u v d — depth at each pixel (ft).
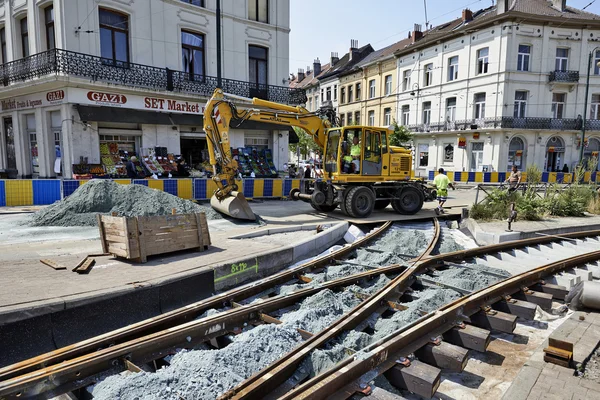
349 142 42.88
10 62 56.49
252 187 57.16
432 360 12.98
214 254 23.90
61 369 10.68
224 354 12.01
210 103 35.94
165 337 12.91
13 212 38.73
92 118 50.31
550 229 36.35
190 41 62.80
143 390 10.12
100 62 52.60
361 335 13.96
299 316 15.37
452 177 101.14
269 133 73.56
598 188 54.49
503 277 21.77
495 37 96.84
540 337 16.43
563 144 103.40
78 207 32.73
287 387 11.03
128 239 20.86
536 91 99.25
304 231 34.86
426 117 116.47
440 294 18.25
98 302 15.75
